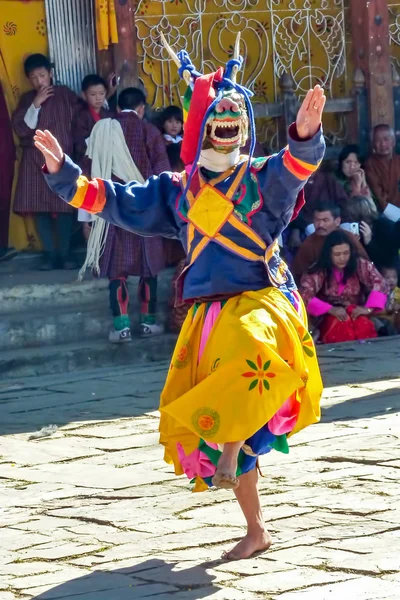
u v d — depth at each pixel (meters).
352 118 25.86
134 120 21.17
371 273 21.20
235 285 8.56
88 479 11.80
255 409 8.09
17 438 14.27
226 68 8.94
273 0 25.50
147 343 20.73
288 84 25.00
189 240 8.75
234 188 8.56
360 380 16.91
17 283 21.61
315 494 10.41
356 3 25.64
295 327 8.63
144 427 14.52
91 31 23.81
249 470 8.57
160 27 24.64
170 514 10.14
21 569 8.71
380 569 8.08
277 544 8.88
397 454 11.85
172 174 9.03
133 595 7.89
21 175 22.91
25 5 23.52
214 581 8.09
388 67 25.69
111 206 8.98
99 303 21.84
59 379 19.03
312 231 22.44
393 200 24.06
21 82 23.59
